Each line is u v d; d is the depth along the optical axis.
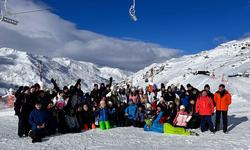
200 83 46.84
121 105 16.97
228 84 42.22
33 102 13.52
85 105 15.57
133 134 13.85
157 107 15.29
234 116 18.53
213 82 45.03
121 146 11.17
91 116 15.76
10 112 24.52
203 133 13.95
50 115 13.97
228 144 11.23
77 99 15.55
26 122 13.44
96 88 17.52
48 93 14.62
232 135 13.12
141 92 17.59
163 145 11.28
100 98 17.14
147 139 12.55
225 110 13.90
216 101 14.10
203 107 14.08
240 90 38.88
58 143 11.91
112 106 16.42
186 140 12.27
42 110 12.86
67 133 14.38
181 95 15.88
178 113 14.88
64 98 15.30
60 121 14.39
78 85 15.89
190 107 15.48
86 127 15.45
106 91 17.42
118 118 16.55
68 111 14.86
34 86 13.80
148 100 17.66
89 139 12.70
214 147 10.77
